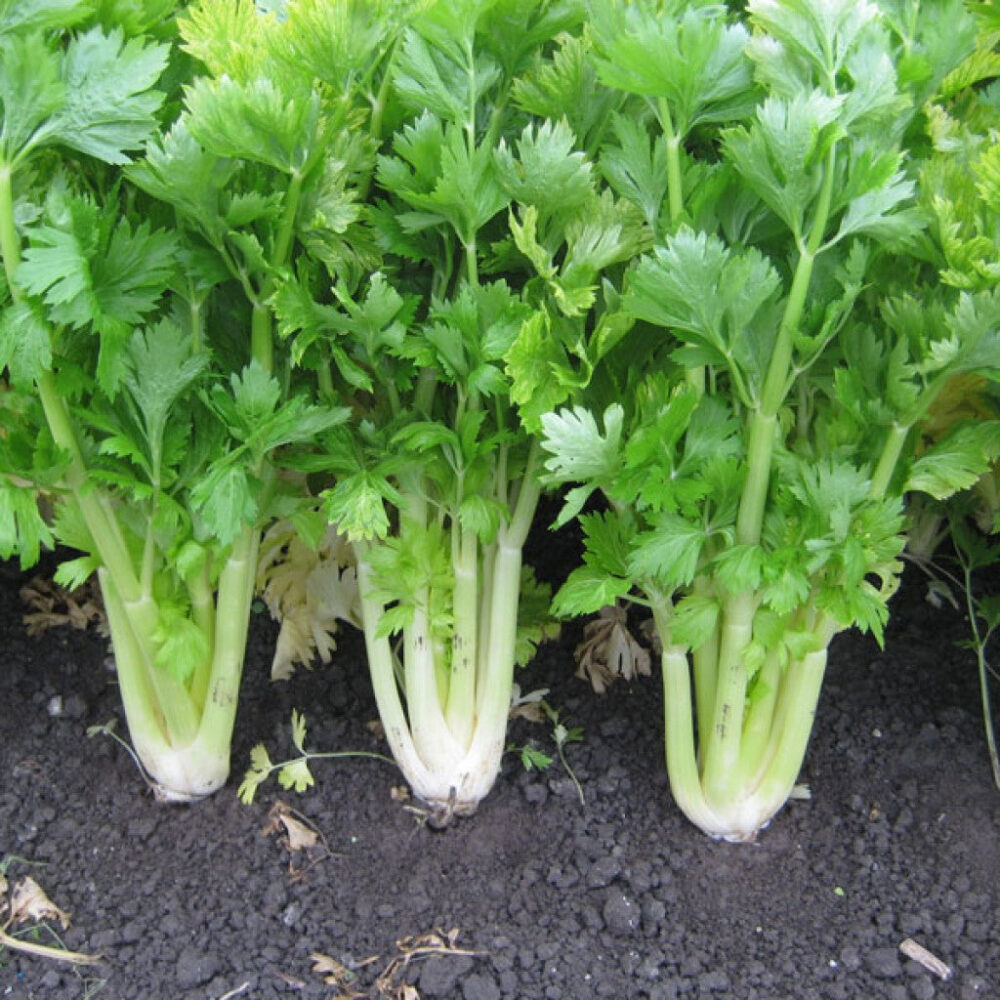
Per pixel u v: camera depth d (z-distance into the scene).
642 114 0.76
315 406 0.73
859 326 0.73
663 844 0.84
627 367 0.76
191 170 0.67
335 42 0.68
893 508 0.72
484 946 0.78
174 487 0.76
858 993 0.76
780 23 0.67
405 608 0.81
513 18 0.72
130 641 0.81
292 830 0.84
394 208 0.76
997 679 0.94
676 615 0.76
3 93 0.65
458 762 0.84
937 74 0.73
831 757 0.89
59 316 0.66
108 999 0.75
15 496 0.71
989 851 0.83
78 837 0.84
